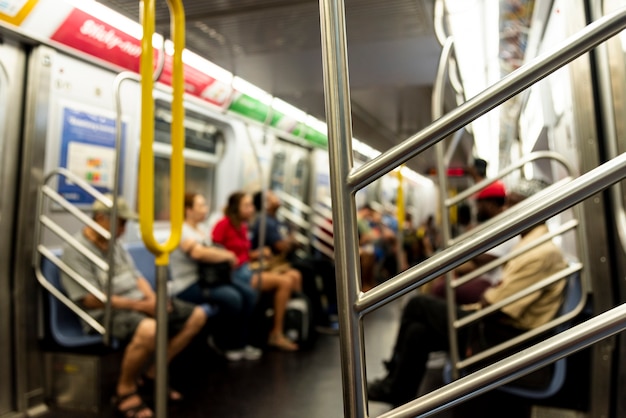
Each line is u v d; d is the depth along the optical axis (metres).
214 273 4.03
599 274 2.02
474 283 3.75
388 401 2.91
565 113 2.22
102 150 3.59
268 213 5.45
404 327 2.99
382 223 8.20
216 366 3.99
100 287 3.13
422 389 3.46
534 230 2.61
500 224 0.79
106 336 2.75
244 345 4.32
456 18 2.53
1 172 2.98
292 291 4.82
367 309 0.86
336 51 0.90
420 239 8.17
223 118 5.13
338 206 0.89
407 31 3.15
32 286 3.09
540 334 2.39
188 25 3.04
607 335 0.73
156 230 4.46
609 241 2.01
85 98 3.39
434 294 3.95
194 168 5.16
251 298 4.30
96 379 3.01
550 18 2.30
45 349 3.15
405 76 4.28
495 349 2.29
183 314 3.33
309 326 4.65
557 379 2.17
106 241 3.21
